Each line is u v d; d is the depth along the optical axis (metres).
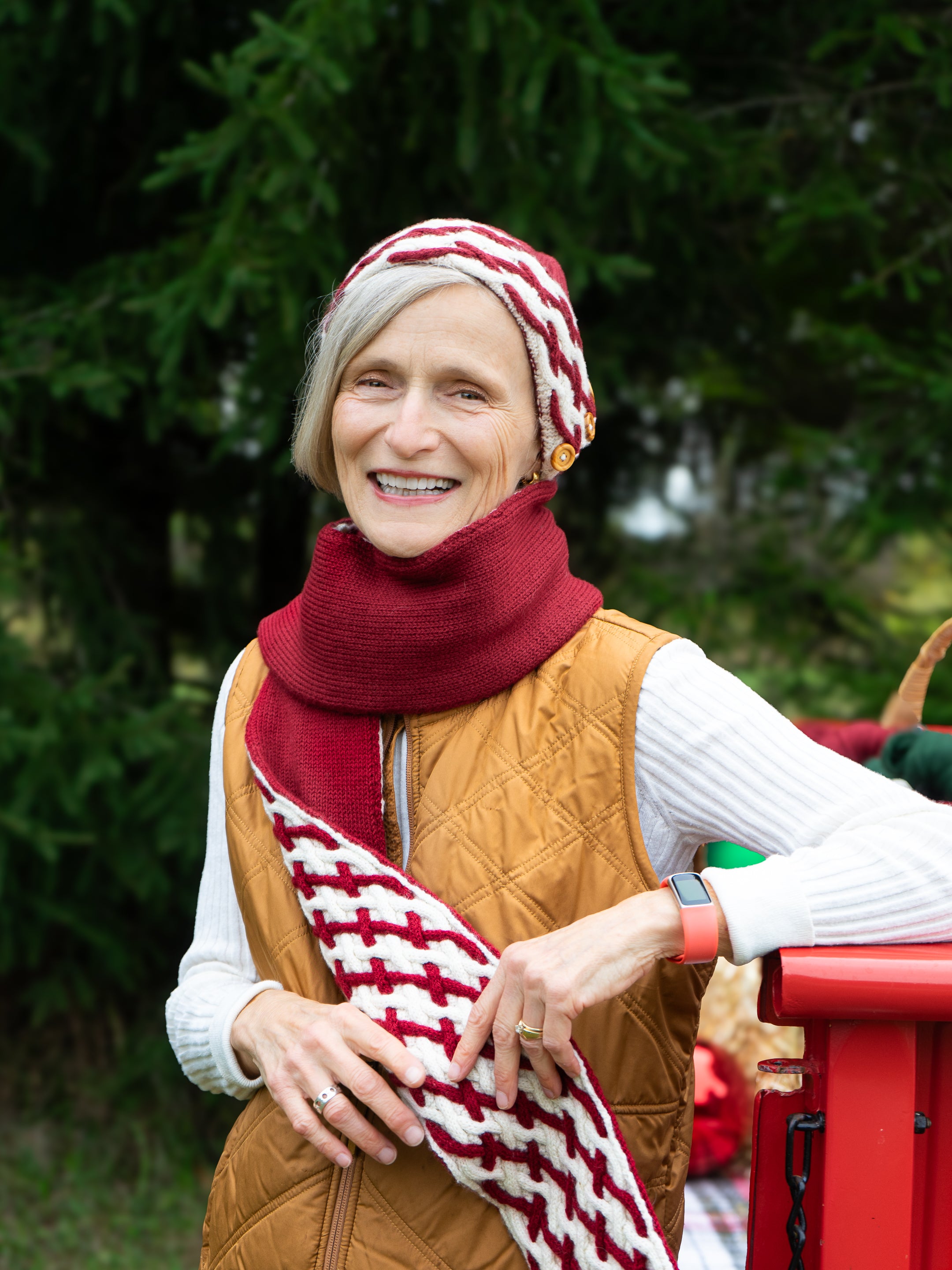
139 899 3.19
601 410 3.31
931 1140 0.96
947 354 3.29
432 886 1.03
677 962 0.95
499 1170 0.96
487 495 1.08
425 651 1.04
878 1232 0.92
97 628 3.45
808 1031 0.97
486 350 1.05
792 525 4.09
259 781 1.08
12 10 2.81
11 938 3.15
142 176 3.20
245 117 2.56
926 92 3.08
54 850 2.90
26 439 3.45
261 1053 1.04
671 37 3.15
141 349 3.02
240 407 2.97
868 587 4.48
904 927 0.93
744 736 0.99
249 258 2.64
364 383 1.10
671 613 3.66
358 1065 0.98
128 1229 3.08
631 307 3.39
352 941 1.01
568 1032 0.92
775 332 3.52
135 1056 3.50
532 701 1.05
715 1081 1.88
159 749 3.07
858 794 0.98
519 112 2.65
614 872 1.00
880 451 3.42
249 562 3.90
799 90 3.18
